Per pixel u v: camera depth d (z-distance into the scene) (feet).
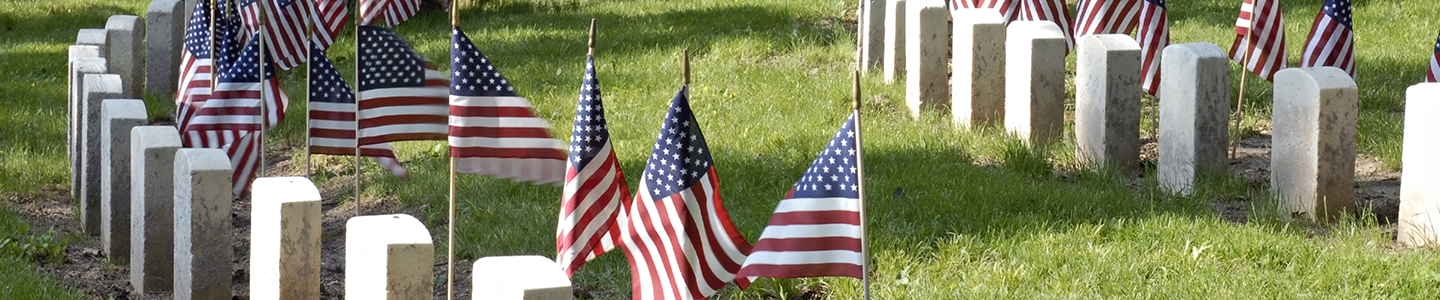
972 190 23.68
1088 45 26.07
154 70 37.70
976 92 29.71
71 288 19.92
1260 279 18.67
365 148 21.76
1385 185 25.23
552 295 11.34
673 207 15.65
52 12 56.08
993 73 29.66
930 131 29.48
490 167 18.34
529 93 35.22
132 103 21.91
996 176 24.94
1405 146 20.49
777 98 33.40
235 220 25.48
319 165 29.45
